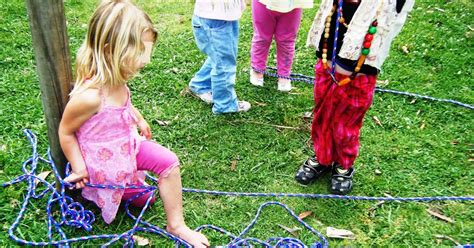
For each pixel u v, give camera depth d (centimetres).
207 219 261
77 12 445
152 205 268
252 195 277
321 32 249
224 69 317
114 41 209
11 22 418
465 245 248
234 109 338
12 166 280
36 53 216
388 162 305
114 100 224
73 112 218
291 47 353
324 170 294
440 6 475
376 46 237
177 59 392
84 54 217
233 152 308
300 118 341
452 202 277
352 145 270
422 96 357
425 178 293
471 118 341
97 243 243
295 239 248
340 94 254
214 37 305
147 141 243
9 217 251
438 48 413
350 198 278
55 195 257
